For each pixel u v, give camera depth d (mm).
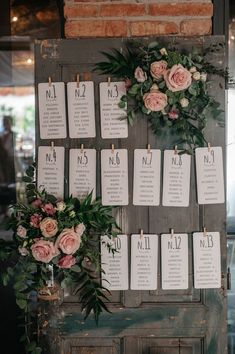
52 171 2158
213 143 2121
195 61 2035
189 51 2092
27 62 2840
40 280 2029
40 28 2768
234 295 2631
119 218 2156
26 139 2951
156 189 2139
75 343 2205
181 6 2154
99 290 2168
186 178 2129
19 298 2061
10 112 2984
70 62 2119
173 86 1972
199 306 2174
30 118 2941
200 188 2133
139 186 2139
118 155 2133
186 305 2176
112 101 2115
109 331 2195
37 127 2162
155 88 2004
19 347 2754
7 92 2898
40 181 2160
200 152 2125
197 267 2162
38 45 2127
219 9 2359
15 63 2846
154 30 2162
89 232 2131
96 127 2139
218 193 2139
